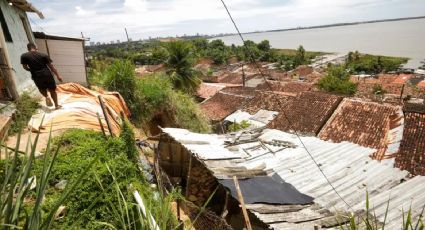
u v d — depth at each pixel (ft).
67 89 31.94
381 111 35.63
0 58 22.77
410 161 25.14
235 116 67.51
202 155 27.66
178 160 37.47
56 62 40.37
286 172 26.11
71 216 12.65
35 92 29.09
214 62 247.91
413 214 18.92
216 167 25.93
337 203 21.35
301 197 22.12
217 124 69.31
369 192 22.50
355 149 30.48
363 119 35.53
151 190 16.48
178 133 33.14
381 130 32.50
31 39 37.09
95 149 17.49
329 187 23.56
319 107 40.73
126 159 17.04
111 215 13.20
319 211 20.45
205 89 103.71
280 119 41.63
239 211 30.37
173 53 85.97
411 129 28.02
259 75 140.97
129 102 41.22
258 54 295.28
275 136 35.83
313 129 36.81
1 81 23.06
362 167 26.32
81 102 27.43
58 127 21.36
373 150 29.63
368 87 114.83
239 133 36.47
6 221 6.52
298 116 40.63
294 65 257.75
